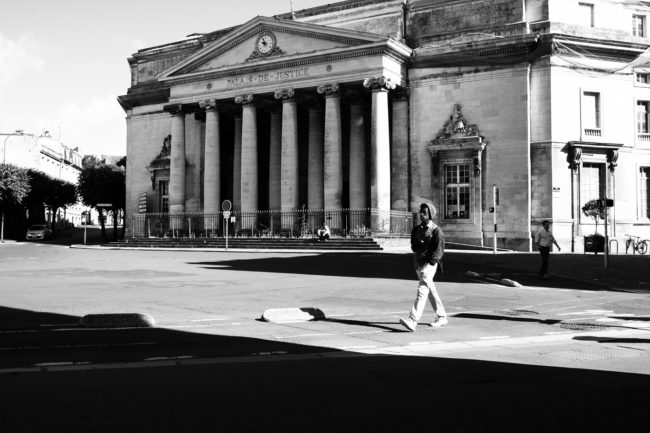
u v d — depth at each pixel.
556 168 36.56
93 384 6.86
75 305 14.08
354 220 39.50
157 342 9.68
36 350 8.93
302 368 7.88
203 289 17.70
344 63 39.00
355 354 8.86
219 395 6.44
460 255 31.16
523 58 37.09
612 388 6.91
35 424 5.35
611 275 22.22
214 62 44.19
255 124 42.66
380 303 14.93
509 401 6.31
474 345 9.73
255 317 12.49
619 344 9.85
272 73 41.59
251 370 7.73
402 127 40.41
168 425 5.36
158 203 51.62
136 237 48.12
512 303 15.27
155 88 53.06
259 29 42.19
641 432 5.30
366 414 5.79
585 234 36.88
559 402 6.30
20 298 15.42
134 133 53.69
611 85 37.91
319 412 5.84
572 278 21.36
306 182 47.16
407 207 40.03
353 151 40.97
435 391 6.71
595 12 38.78
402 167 40.28
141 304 14.35
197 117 47.25
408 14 41.25
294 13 45.28
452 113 38.97
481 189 37.97
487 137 38.00
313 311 12.38
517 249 36.75
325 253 32.53
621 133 38.03
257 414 5.75
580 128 37.16
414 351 9.16
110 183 61.81
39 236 64.38
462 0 39.62
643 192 39.00
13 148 83.88
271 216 41.53
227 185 49.59
